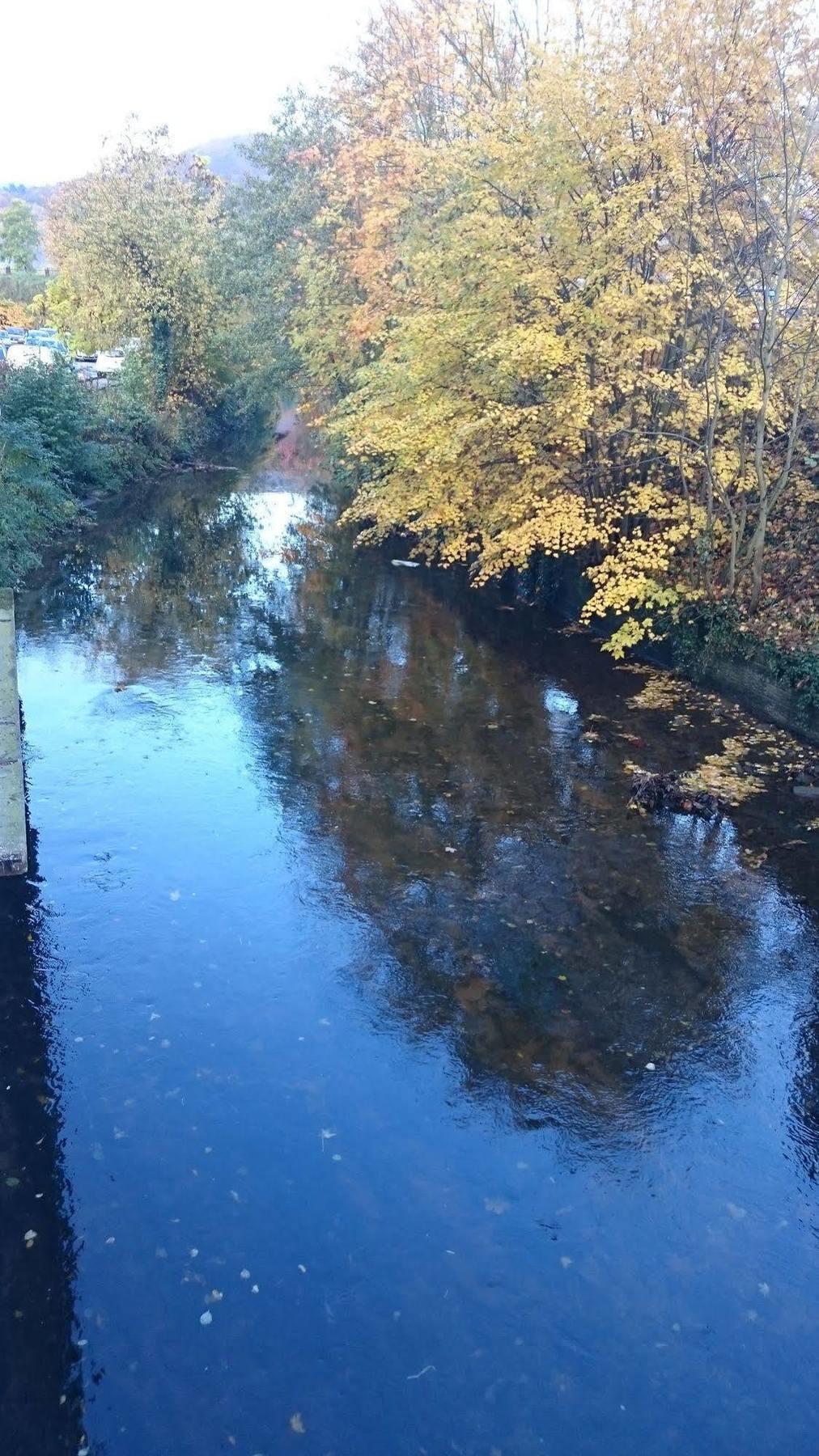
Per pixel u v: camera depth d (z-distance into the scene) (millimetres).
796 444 11578
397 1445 3904
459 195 15188
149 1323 4348
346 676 12617
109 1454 3883
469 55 16484
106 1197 4949
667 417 12469
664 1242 4734
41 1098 5566
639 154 11625
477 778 9602
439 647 13867
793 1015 6309
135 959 6773
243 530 23172
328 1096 5602
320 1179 5059
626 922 7262
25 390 24219
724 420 12219
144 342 33875
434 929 7145
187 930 7094
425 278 15641
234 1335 4297
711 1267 4617
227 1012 6270
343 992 6465
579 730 10766
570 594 15297
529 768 9820
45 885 7625
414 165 17172
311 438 38406
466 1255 4656
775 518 12117
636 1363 4199
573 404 11430
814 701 10047
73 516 22625
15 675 9336
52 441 23672
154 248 33375
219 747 10250
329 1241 4723
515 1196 4973
